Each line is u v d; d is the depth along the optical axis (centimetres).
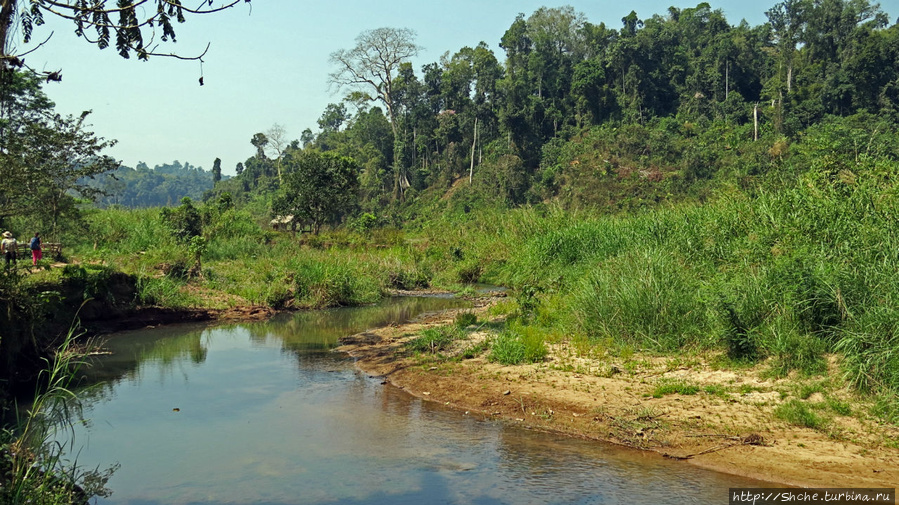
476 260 2623
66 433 793
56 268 1530
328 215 4312
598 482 634
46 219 2155
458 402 912
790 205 1287
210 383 1030
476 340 1259
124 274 1619
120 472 669
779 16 10750
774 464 652
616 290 1167
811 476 620
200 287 1909
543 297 1566
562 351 1116
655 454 704
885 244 968
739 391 844
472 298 2108
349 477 654
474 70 9031
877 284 884
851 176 1302
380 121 9256
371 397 952
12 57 654
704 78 8775
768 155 5916
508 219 2891
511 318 1427
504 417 843
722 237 1359
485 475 656
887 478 606
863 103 7706
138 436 782
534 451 723
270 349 1302
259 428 812
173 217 2948
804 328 909
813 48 9156
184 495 613
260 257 2533
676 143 6850
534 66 8988
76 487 616
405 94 9362
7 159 1311
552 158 7494
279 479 651
